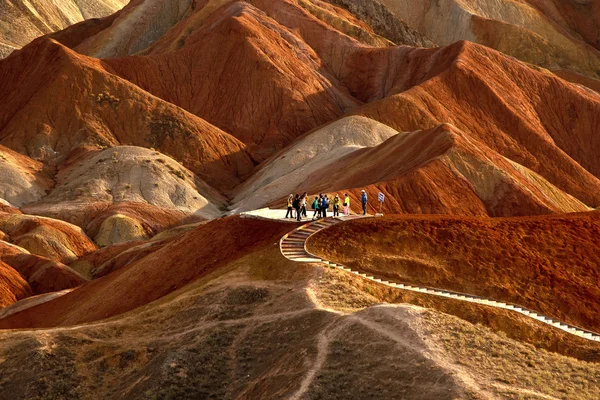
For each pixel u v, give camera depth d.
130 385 33.75
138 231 109.31
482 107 146.88
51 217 113.88
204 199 125.62
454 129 104.12
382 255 45.50
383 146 108.94
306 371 29.47
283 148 147.62
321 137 131.38
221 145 148.38
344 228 46.94
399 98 142.38
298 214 50.25
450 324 30.97
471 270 46.66
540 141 142.62
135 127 148.25
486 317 38.78
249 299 38.16
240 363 33.34
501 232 50.75
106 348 36.75
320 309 34.91
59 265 90.56
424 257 46.56
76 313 53.38
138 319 38.78
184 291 41.81
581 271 49.34
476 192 94.56
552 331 38.47
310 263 40.56
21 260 92.25
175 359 33.62
